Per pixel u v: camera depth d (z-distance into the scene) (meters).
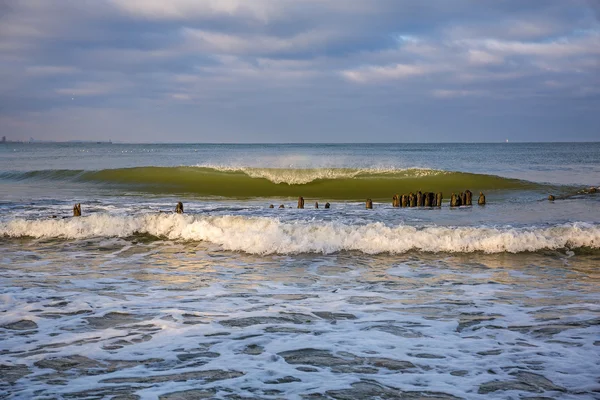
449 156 70.19
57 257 10.78
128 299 7.69
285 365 5.16
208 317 6.80
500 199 20.22
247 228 12.48
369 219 14.33
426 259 10.55
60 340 5.89
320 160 34.72
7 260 10.49
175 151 86.81
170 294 8.00
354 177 25.88
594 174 32.34
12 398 4.39
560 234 11.66
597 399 4.40
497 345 5.75
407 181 24.84
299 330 6.26
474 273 9.45
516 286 8.55
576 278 9.10
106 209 16.70
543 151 99.56
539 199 19.97
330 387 4.64
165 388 4.61
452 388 4.63
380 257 10.72
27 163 43.53
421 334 6.13
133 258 10.71
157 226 12.90
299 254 11.00
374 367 5.11
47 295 7.89
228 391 4.55
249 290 8.27
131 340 5.89
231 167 28.45
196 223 12.55
